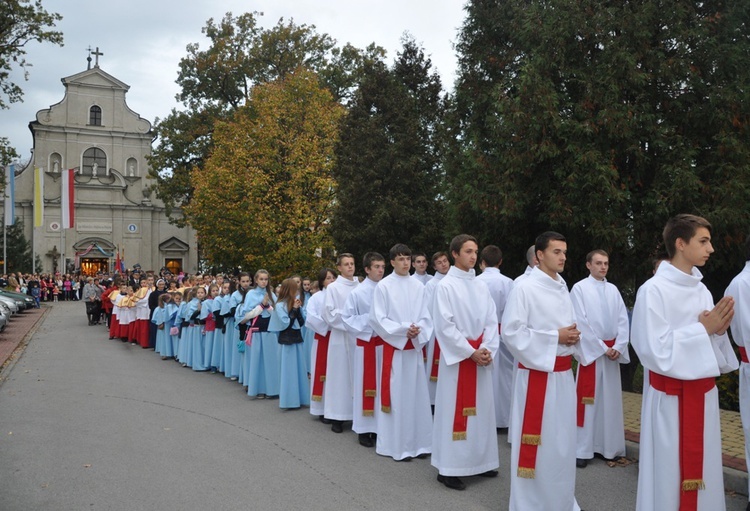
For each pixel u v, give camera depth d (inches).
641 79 336.8
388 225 629.9
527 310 167.0
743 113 336.2
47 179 1756.9
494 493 191.0
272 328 316.8
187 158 1349.7
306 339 375.6
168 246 1881.2
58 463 220.5
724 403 278.2
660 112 355.3
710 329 138.6
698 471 136.6
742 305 169.5
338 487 196.2
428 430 234.4
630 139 341.7
